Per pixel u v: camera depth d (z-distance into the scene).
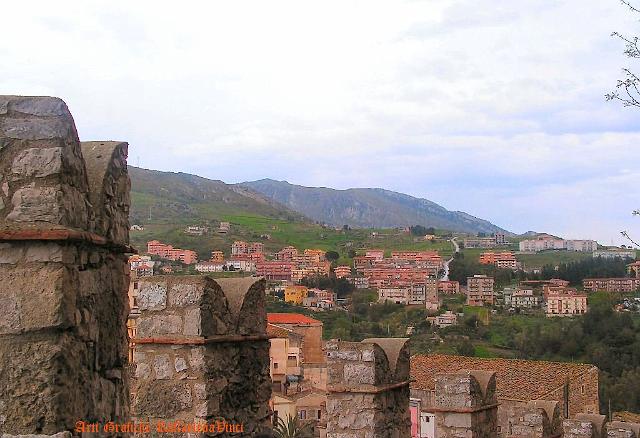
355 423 9.17
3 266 4.18
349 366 9.27
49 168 4.21
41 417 4.11
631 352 50.94
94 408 4.59
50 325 4.15
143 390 6.70
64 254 4.23
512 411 14.33
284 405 25.77
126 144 5.17
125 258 5.17
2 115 4.26
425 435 23.38
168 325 6.73
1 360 4.13
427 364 39.41
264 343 7.46
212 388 6.65
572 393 35.22
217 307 6.86
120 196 5.05
